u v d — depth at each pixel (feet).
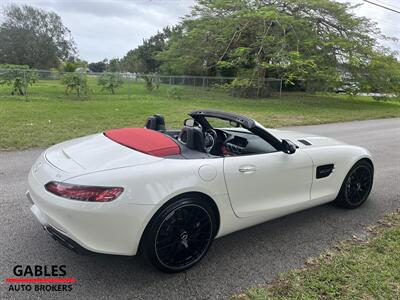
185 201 8.75
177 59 93.71
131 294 8.27
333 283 8.79
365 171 14.03
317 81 75.92
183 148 9.68
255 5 77.71
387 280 8.94
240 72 80.33
